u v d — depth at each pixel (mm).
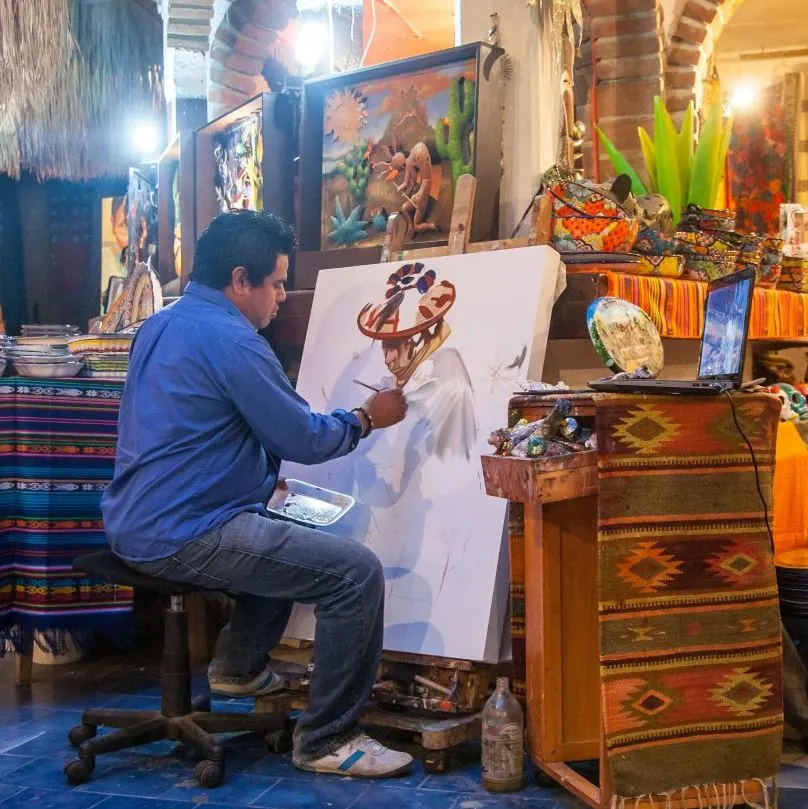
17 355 3699
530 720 2707
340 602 2744
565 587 2676
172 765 2918
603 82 5348
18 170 6195
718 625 2473
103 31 6031
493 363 3041
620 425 2398
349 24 5762
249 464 2857
